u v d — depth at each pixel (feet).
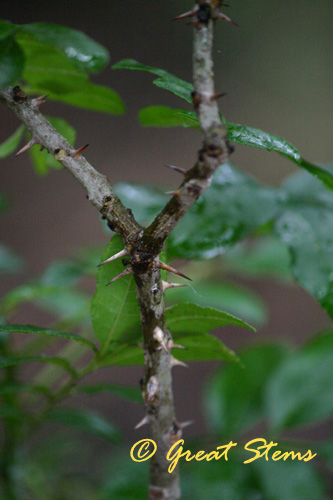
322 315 8.30
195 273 3.58
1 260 3.42
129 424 6.36
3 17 10.85
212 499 2.68
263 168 9.98
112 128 10.06
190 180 2.01
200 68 1.96
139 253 2.06
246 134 2.16
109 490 2.79
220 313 2.17
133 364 2.35
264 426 6.15
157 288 2.10
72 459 4.28
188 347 2.30
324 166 3.04
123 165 9.48
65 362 2.34
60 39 2.20
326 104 11.13
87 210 8.87
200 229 2.62
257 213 2.70
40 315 7.34
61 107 9.96
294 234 2.67
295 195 2.78
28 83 2.43
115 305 2.21
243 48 11.58
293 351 3.43
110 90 2.41
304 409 2.94
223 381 3.30
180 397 6.98
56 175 9.24
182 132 10.26
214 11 1.96
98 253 3.45
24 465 3.49
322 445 2.84
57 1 11.18
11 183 8.99
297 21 11.77
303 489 2.72
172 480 2.26
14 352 2.84
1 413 2.57
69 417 2.73
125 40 11.11
